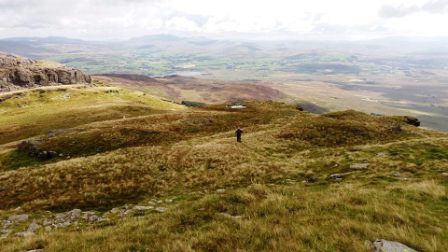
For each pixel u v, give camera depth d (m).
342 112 81.50
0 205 32.75
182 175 36.28
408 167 30.48
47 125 121.31
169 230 14.66
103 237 15.18
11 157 69.00
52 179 37.09
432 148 36.78
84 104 195.00
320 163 35.66
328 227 13.09
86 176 37.12
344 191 19.44
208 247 12.37
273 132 57.03
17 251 15.55
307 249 11.27
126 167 38.91
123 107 147.38
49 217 26.97
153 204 27.86
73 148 68.12
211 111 101.56
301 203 16.67
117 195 32.06
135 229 15.73
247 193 18.83
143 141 69.88
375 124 63.88
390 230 12.41
